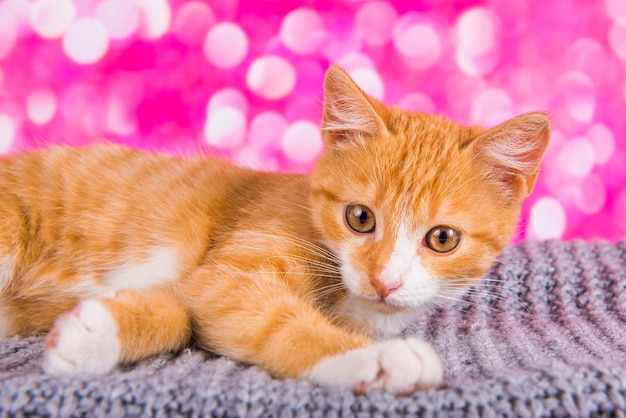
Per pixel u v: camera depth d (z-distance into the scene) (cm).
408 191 38
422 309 41
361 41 69
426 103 70
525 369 34
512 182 40
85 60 68
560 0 69
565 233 72
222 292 37
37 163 43
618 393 31
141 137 69
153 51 68
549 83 70
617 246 48
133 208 42
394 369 32
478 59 70
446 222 38
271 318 35
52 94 68
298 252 39
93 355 33
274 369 34
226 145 70
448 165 38
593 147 71
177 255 41
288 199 41
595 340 39
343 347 33
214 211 42
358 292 38
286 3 68
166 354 36
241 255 38
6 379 32
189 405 31
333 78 40
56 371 33
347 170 39
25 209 41
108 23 67
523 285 45
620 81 70
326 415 31
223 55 68
